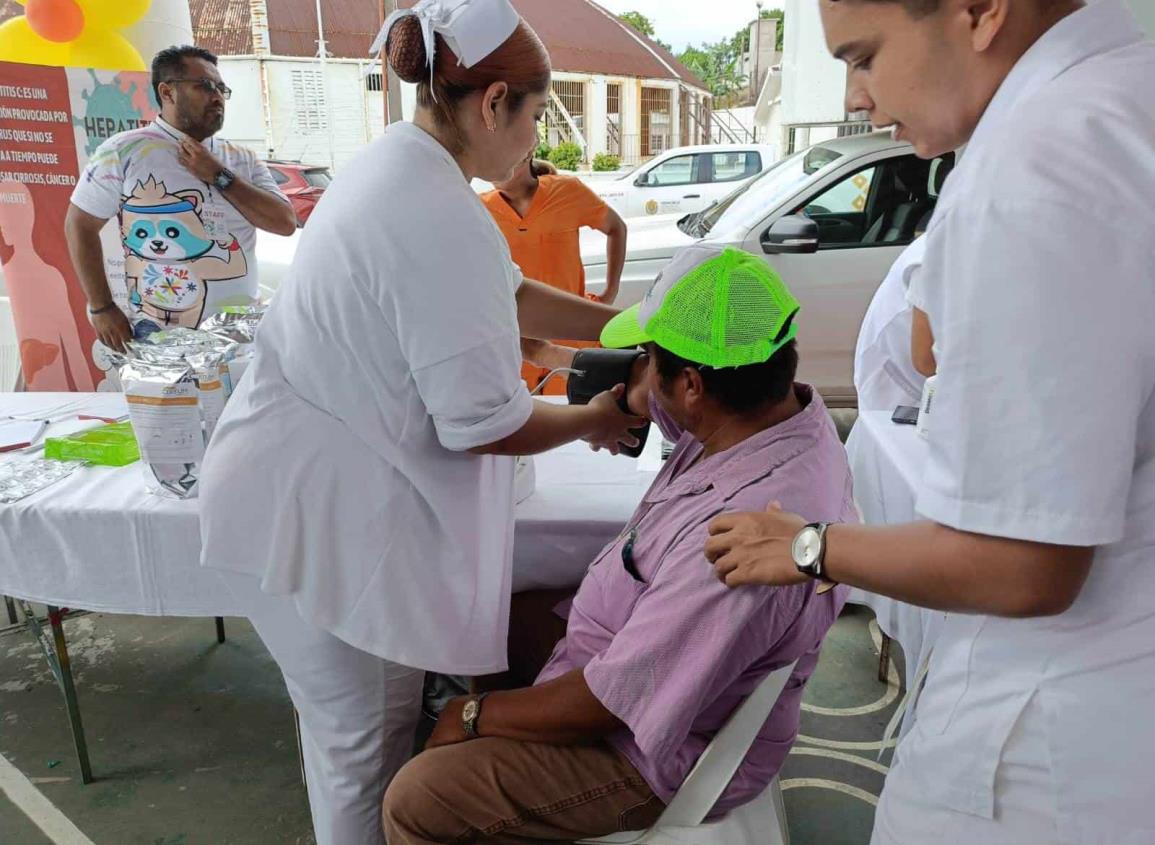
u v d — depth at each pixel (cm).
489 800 107
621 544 116
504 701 109
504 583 129
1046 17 66
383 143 109
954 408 63
